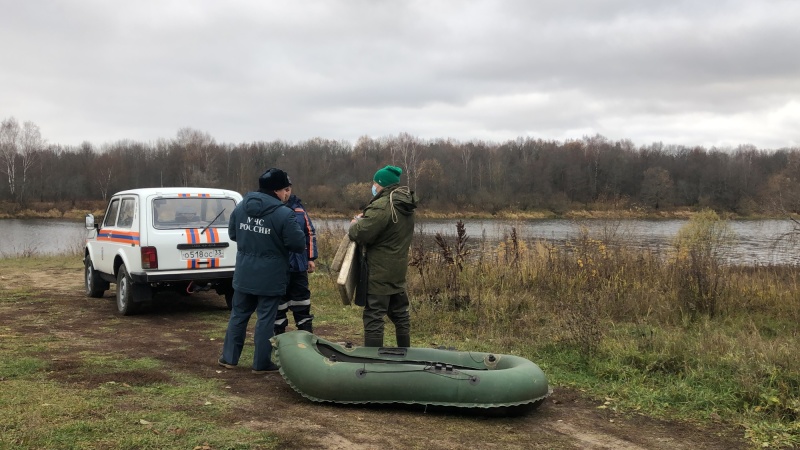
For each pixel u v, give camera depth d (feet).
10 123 217.77
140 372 17.67
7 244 91.45
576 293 30.60
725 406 16.03
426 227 65.87
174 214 26.94
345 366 15.35
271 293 17.90
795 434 14.26
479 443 13.25
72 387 15.90
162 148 271.69
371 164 212.64
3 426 12.72
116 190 220.64
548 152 223.51
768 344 20.08
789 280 31.32
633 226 41.37
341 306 30.78
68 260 55.16
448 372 14.99
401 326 18.40
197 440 12.48
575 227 42.60
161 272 25.94
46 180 211.00
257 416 14.23
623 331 23.53
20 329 24.07
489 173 181.37
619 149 224.53
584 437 14.06
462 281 32.63
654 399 16.63
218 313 28.71
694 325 25.29
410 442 13.07
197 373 17.94
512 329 24.86
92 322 25.91
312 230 20.83
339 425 13.85
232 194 28.68
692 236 41.98
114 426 13.01
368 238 17.21
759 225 61.62
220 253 27.07
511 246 36.86
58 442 12.01
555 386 17.99
